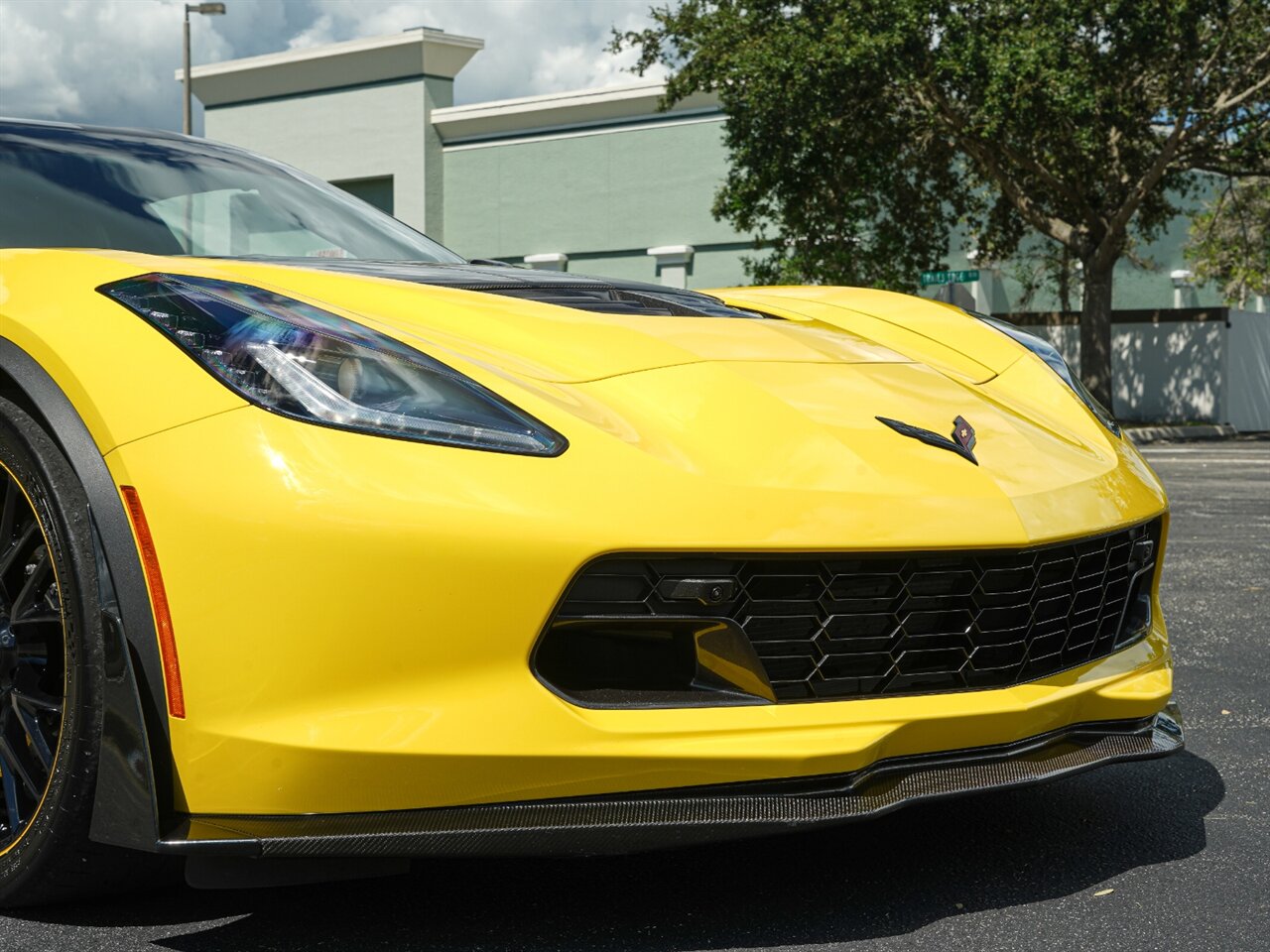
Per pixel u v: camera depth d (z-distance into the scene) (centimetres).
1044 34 1585
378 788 159
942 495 187
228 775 160
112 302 184
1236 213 2105
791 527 172
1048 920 181
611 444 173
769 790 170
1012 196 1845
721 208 1891
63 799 171
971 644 189
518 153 2591
